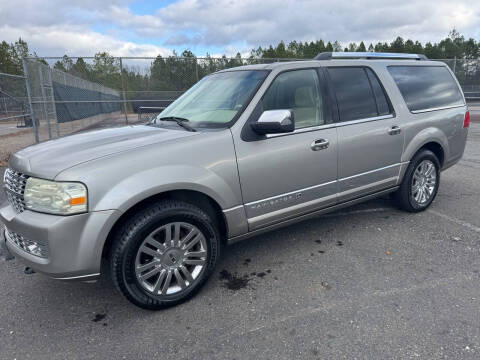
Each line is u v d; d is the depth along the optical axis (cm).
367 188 388
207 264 291
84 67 1230
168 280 273
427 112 436
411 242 378
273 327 252
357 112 372
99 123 1642
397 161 410
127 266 252
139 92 1212
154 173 256
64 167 244
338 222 436
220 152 286
